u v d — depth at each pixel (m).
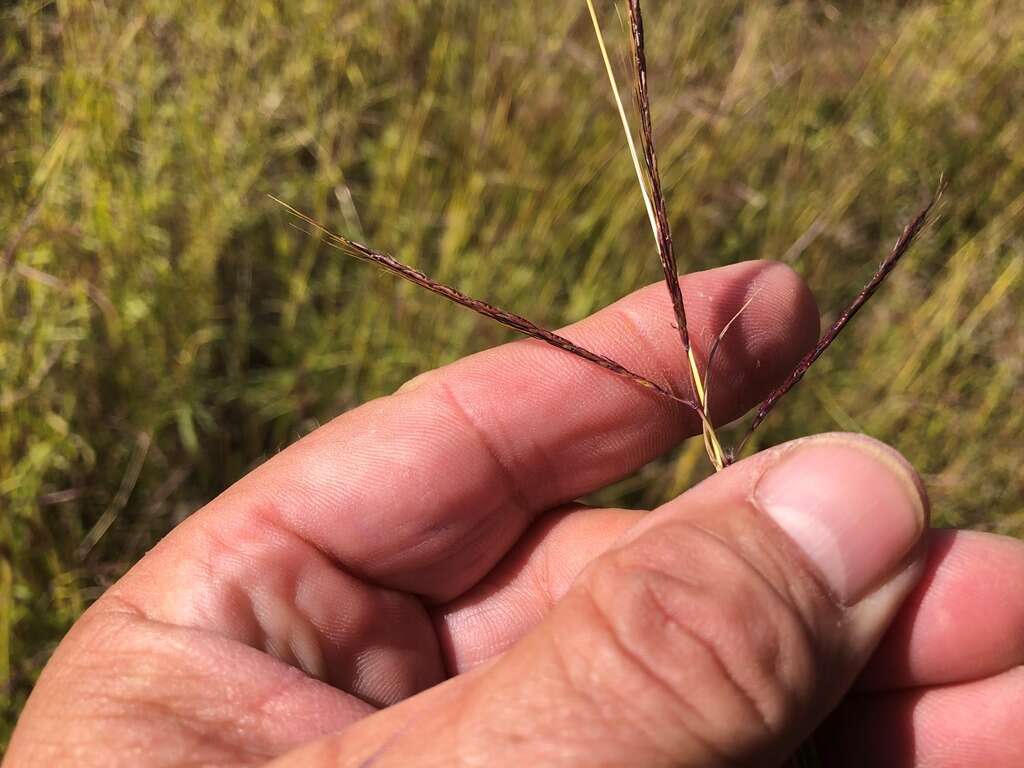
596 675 0.07
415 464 0.11
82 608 0.14
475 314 0.18
